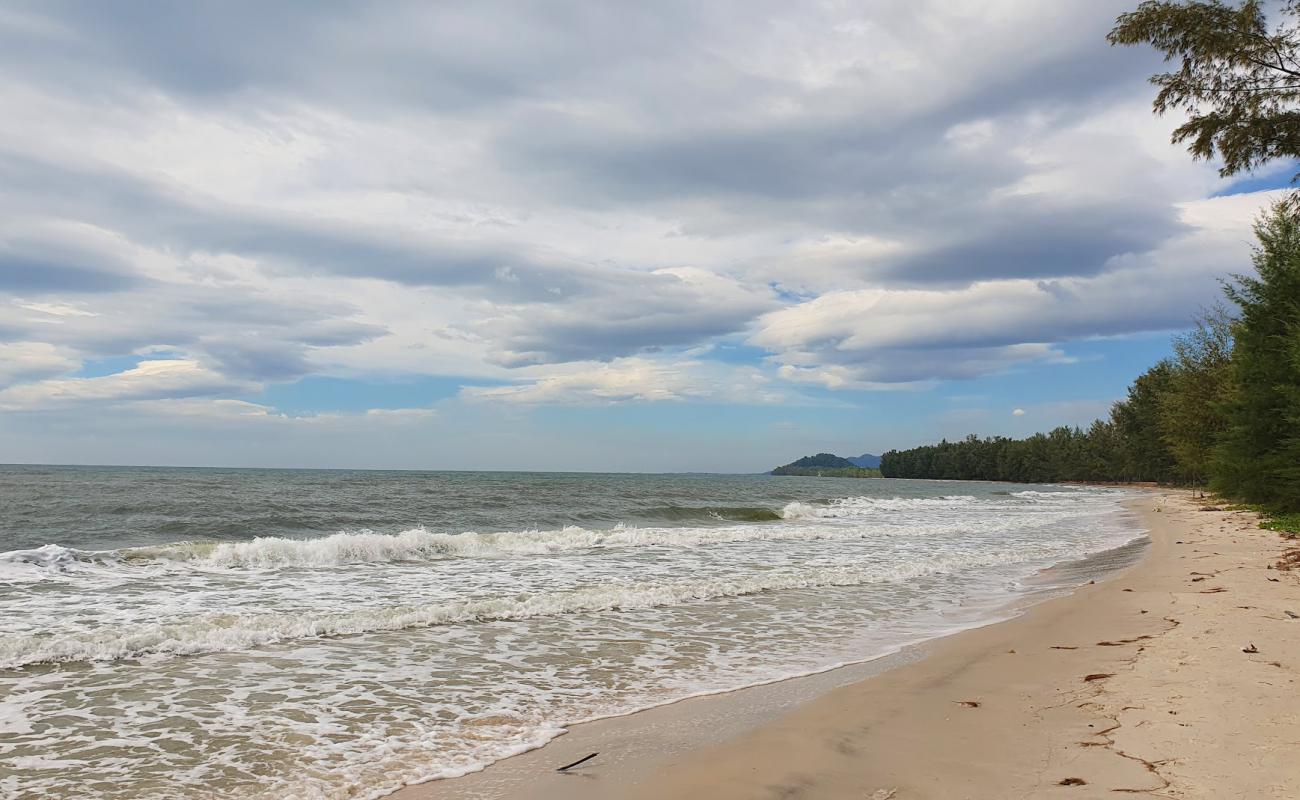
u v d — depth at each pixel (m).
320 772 4.87
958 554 18.50
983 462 170.25
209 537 19.08
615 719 6.02
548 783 4.63
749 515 31.67
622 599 11.35
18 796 4.43
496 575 13.77
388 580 12.98
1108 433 118.19
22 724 5.66
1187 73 12.22
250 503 28.88
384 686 6.87
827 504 43.22
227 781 4.71
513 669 7.56
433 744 5.41
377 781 4.72
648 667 7.73
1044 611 10.48
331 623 9.07
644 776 4.70
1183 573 13.14
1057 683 6.55
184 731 5.59
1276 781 4.07
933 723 5.55
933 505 45.62
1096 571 15.09
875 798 4.17
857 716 5.81
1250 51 11.49
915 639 9.14
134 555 13.91
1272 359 24.44
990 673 7.09
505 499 36.16
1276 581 11.59
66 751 5.16
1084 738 4.98
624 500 39.25
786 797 4.24
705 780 4.57
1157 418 64.62
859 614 10.80
